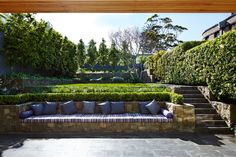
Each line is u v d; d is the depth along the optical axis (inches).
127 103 367.2
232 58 311.9
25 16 541.3
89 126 321.1
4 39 487.2
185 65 500.4
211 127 322.0
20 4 139.0
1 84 438.0
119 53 1272.1
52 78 697.0
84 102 363.3
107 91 421.4
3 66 483.8
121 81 912.3
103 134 312.8
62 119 320.2
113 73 1107.9
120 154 226.2
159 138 290.4
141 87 462.3
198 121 340.2
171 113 323.0
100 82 916.6
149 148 246.2
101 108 356.2
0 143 266.8
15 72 525.7
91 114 351.9
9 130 319.9
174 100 343.0
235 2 134.6
